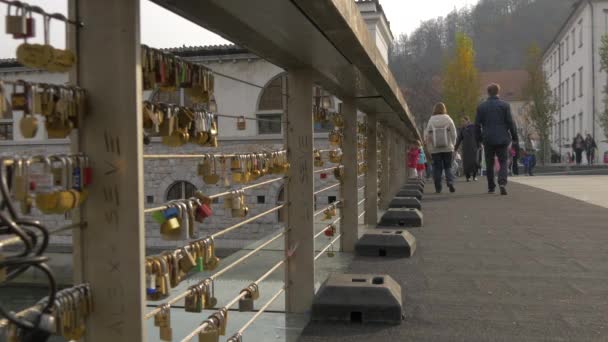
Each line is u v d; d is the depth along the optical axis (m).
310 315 3.82
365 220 7.84
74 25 1.72
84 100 1.71
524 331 3.46
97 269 1.76
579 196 12.62
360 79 4.52
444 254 5.88
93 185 1.74
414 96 56.28
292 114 3.86
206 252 2.26
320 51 3.37
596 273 4.99
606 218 8.74
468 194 13.33
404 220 7.86
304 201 3.88
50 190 1.55
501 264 5.39
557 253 5.93
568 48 59.06
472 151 18.89
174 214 2.03
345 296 3.70
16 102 1.45
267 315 3.82
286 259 3.82
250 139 25.64
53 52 1.51
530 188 15.31
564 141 60.59
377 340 3.34
